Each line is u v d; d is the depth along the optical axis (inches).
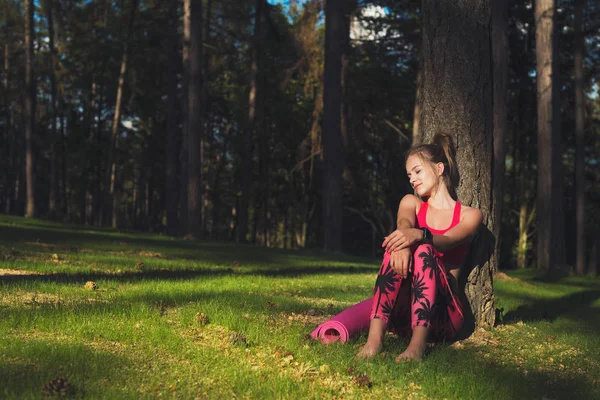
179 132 1584.6
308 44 1039.6
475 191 194.4
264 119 1411.2
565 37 1067.9
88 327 151.7
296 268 449.4
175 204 1051.9
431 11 202.2
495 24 593.9
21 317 154.6
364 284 341.4
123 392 103.5
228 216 2055.9
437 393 119.4
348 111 1098.7
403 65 1112.8
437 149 166.9
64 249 432.1
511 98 1250.0
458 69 197.3
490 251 197.5
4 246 408.5
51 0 1317.7
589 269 893.8
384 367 131.1
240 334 152.6
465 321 189.5
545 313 289.3
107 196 1243.8
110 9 1400.1
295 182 1577.3
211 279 296.7
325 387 118.3
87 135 1576.0
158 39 1267.2
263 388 111.7
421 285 146.3
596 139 1330.0
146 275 302.4
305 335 159.9
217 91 1437.0
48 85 1643.7
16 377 106.0
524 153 1269.7
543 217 755.4
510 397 118.0
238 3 1301.7
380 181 1457.9
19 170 1836.9
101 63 1451.8
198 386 112.3
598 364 157.5
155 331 152.0
